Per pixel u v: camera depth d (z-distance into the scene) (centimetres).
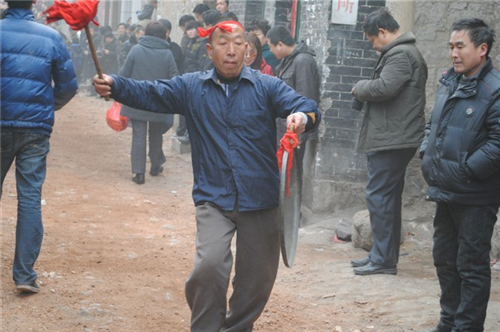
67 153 1200
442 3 828
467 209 466
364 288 627
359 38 862
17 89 517
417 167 845
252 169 421
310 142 895
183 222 840
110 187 983
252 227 426
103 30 2155
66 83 548
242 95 422
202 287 411
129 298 554
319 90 867
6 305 517
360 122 870
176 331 502
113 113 1010
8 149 525
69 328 492
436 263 502
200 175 430
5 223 731
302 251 759
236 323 443
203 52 1170
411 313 567
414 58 638
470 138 461
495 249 706
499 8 810
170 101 429
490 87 457
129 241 725
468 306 471
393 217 659
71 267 614
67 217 800
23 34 522
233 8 1298
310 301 600
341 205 877
